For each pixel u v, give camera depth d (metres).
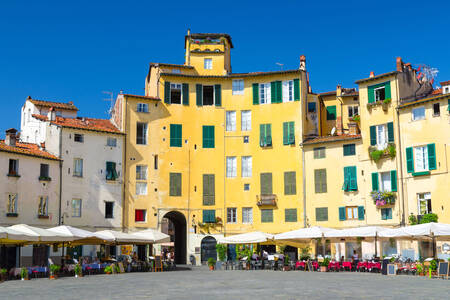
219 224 56.22
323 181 53.16
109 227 53.03
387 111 49.50
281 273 40.50
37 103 61.88
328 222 52.22
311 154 54.47
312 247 53.28
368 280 31.91
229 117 58.38
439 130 45.34
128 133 55.75
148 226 55.03
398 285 27.92
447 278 33.28
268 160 56.34
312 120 59.84
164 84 58.12
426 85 54.22
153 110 57.38
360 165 51.00
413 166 46.78
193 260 55.47
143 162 55.97
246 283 29.95
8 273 38.91
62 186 50.62
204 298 21.81
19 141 57.25
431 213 44.56
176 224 61.84
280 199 55.09
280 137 56.41
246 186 56.62
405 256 46.50
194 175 57.03
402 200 47.16
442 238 41.09
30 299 22.03
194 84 58.91
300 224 53.81
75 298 22.27
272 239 45.66
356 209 50.84
